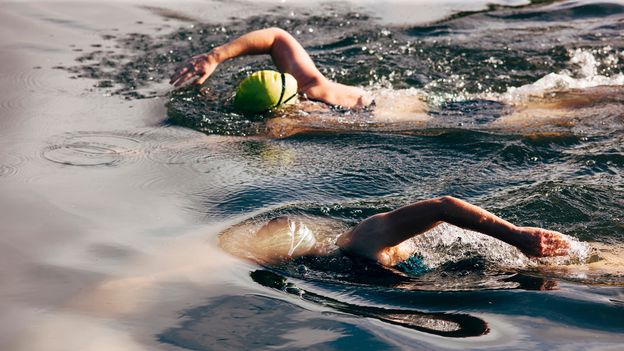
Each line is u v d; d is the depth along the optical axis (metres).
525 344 3.38
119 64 8.26
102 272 4.08
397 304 3.78
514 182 5.47
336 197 5.22
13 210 4.87
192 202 5.12
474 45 8.98
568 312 3.66
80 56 8.46
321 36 9.41
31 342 3.39
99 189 5.28
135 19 9.96
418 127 6.61
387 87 7.72
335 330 3.51
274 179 5.52
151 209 4.99
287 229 4.40
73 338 3.43
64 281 3.97
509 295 3.84
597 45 8.95
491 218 4.07
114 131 6.46
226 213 4.94
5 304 3.72
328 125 6.65
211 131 6.52
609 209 4.96
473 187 5.37
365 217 4.87
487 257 4.33
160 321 3.60
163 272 4.10
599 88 7.50
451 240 4.49
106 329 3.51
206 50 8.80
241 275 4.08
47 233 4.56
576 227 4.73
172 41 9.12
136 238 4.54
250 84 6.86
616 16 10.22
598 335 3.46
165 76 7.92
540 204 4.99
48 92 7.34
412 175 5.62
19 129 6.40
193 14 10.27
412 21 10.10
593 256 4.32
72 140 6.20
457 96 7.42
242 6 10.70
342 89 7.22
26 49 8.58
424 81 7.89
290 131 6.54
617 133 6.34
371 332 3.48
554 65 8.30
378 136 6.41
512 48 8.87
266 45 7.32
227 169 5.71
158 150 6.07
